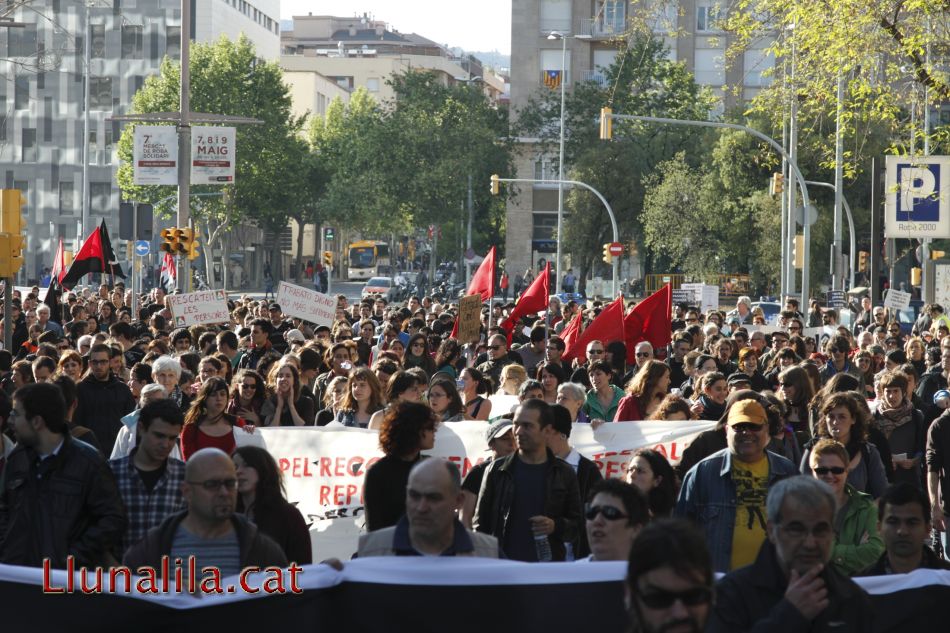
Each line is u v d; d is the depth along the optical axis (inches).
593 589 270.7
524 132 3774.6
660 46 3169.3
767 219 2642.7
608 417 568.4
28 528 322.7
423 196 3454.7
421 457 349.1
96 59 4350.4
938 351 746.8
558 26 3769.7
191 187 3516.2
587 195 3117.6
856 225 2768.2
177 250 1363.2
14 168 4335.6
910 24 941.8
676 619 175.3
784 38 1014.4
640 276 3511.3
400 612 271.0
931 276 1434.5
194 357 632.4
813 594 228.4
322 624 272.7
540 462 358.9
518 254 3796.8
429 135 3462.1
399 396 491.8
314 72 6058.1
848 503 342.6
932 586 277.6
